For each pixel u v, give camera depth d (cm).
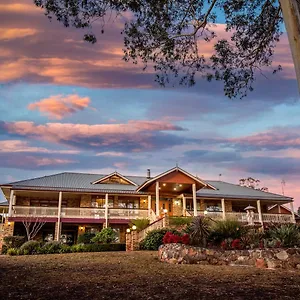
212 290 521
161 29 832
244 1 848
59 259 1083
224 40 902
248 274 739
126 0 763
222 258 982
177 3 820
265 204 2981
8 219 2172
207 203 2748
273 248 967
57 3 760
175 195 2678
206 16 824
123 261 1007
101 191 2419
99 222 2339
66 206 2561
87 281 602
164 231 1720
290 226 1274
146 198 2652
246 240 1084
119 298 458
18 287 534
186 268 838
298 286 579
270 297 475
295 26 455
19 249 1556
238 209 2873
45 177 2614
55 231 2273
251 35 893
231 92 932
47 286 546
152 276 675
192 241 1116
